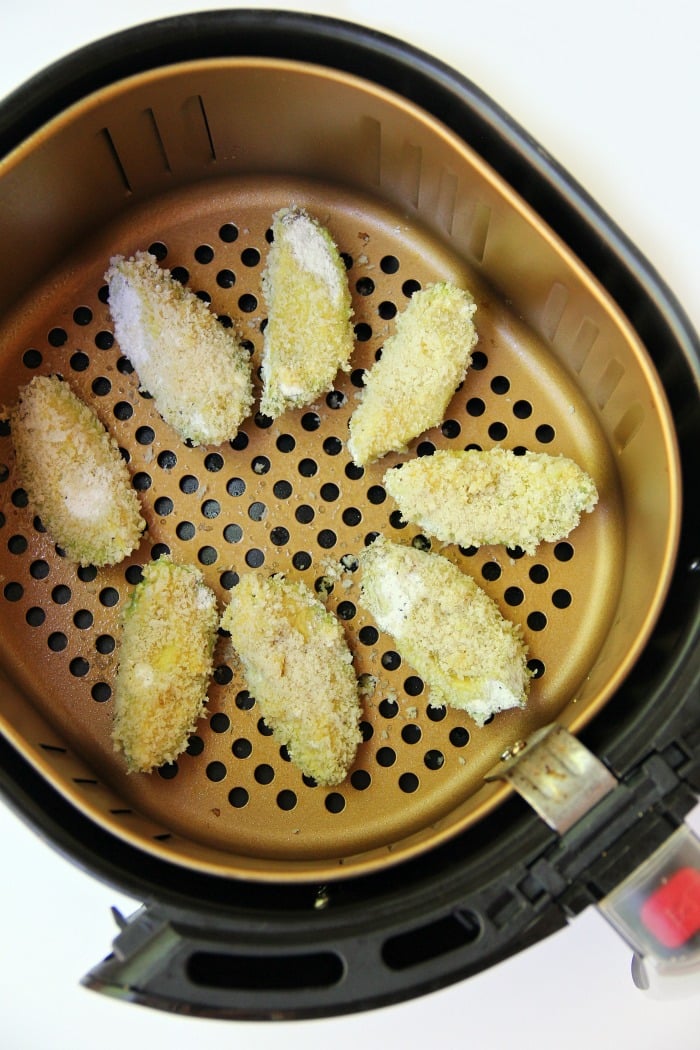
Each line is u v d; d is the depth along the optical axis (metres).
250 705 0.41
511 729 0.40
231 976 0.34
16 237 0.40
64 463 0.41
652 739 0.35
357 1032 0.40
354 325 0.42
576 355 0.41
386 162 0.41
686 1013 0.40
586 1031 0.40
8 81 0.41
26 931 0.40
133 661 0.40
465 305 0.41
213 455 0.42
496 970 0.41
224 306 0.42
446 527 0.41
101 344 0.42
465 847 0.37
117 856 0.36
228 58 0.38
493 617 0.40
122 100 0.38
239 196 0.43
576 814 0.34
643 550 0.39
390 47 0.38
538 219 0.37
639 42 0.41
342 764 0.40
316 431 0.42
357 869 0.34
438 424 0.41
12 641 0.41
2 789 0.35
